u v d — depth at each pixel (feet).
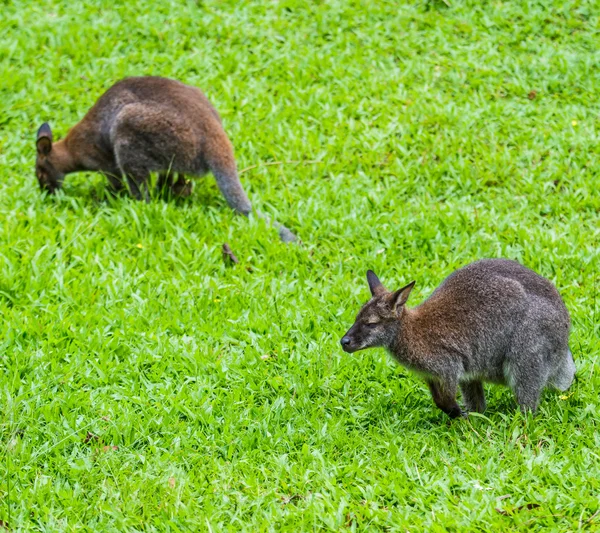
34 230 52.65
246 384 40.68
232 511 33.04
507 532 30.96
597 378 40.16
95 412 38.68
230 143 56.49
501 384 38.96
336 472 34.86
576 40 71.41
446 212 54.24
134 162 56.13
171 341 43.45
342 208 54.39
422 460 35.37
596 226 53.11
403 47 71.20
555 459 34.94
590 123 63.05
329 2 76.38
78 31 73.51
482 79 67.77
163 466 35.40
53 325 44.14
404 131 62.03
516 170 58.08
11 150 61.52
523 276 38.34
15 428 37.42
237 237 52.49
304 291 47.24
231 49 71.87
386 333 37.42
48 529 32.17
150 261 49.93
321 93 66.33
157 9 76.48
